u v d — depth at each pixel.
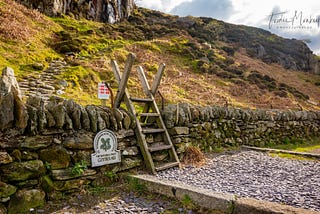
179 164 4.62
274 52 32.28
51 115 3.22
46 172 3.12
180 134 5.13
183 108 5.44
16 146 2.88
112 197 3.29
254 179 4.02
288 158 5.84
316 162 5.48
